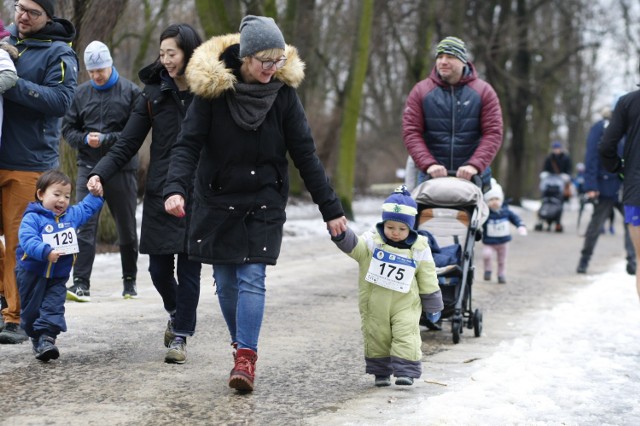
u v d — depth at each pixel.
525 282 32.81
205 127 14.27
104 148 23.38
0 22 17.38
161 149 16.53
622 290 28.84
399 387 15.19
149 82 16.86
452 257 19.84
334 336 19.98
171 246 16.19
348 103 62.06
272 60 13.88
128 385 14.57
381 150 121.06
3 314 17.66
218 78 13.80
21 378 14.79
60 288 16.17
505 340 20.33
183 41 16.22
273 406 13.63
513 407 13.59
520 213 89.81
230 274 14.94
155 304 23.16
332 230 14.68
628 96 20.52
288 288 28.20
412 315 15.12
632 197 20.19
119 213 23.80
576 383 15.58
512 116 96.12
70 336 18.52
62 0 32.16
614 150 20.98
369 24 62.81
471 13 85.38
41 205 16.06
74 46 32.59
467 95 21.80
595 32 96.81
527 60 94.62
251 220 14.29
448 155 21.88
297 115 14.55
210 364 16.39
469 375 16.28
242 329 14.27
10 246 17.55
